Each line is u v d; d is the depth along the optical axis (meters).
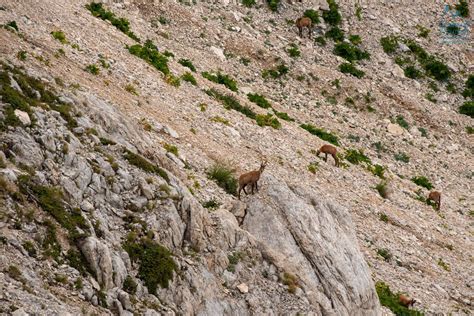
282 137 38.28
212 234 22.53
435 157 47.50
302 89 47.75
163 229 20.94
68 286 17.44
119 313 17.94
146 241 20.12
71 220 18.86
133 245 19.86
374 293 26.36
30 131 20.52
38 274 17.14
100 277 18.34
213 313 20.44
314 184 34.97
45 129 20.89
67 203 19.31
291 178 33.78
